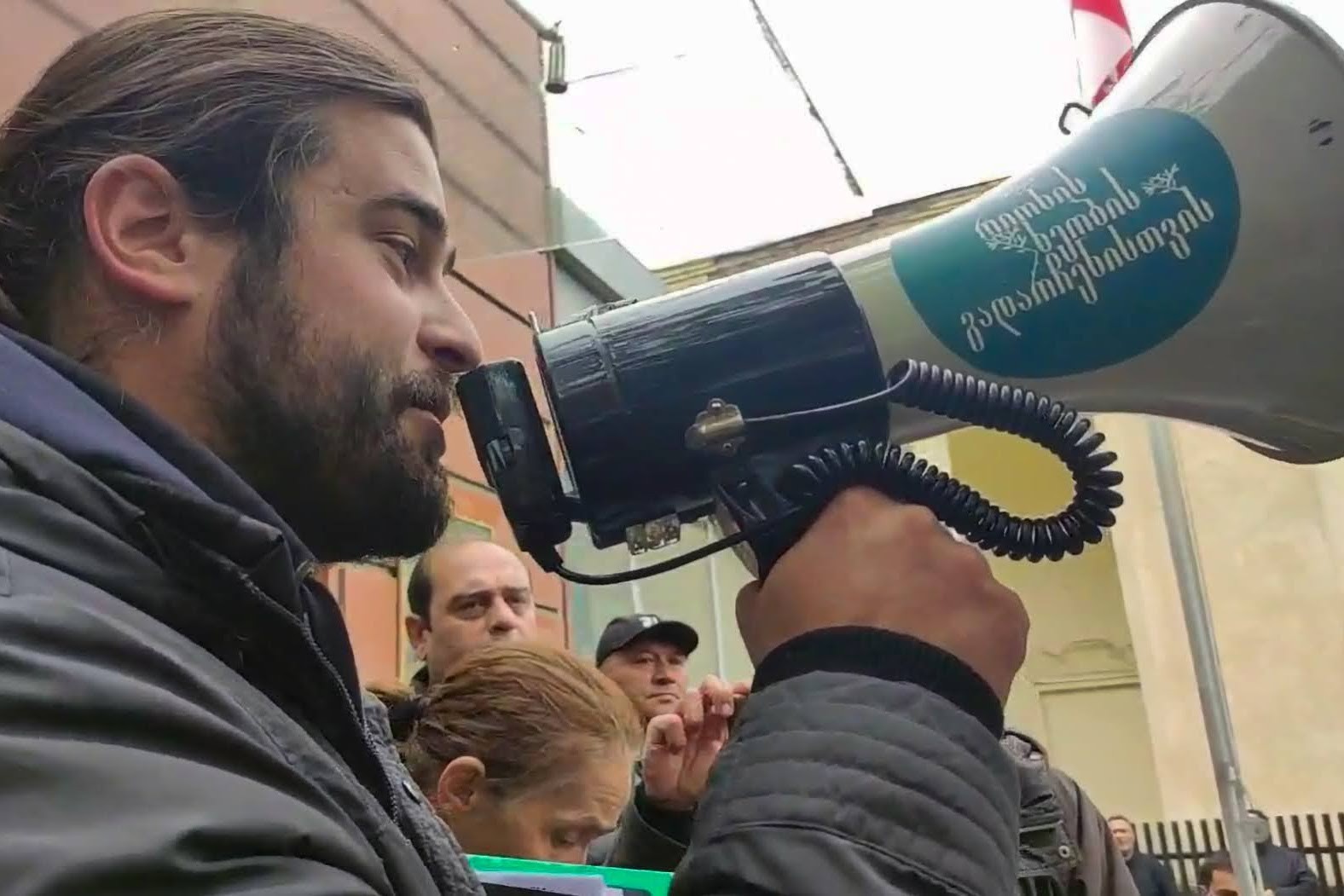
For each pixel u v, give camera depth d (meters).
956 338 0.85
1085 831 1.47
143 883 0.42
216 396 0.71
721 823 0.65
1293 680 5.99
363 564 0.88
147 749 0.47
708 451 0.78
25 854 0.40
